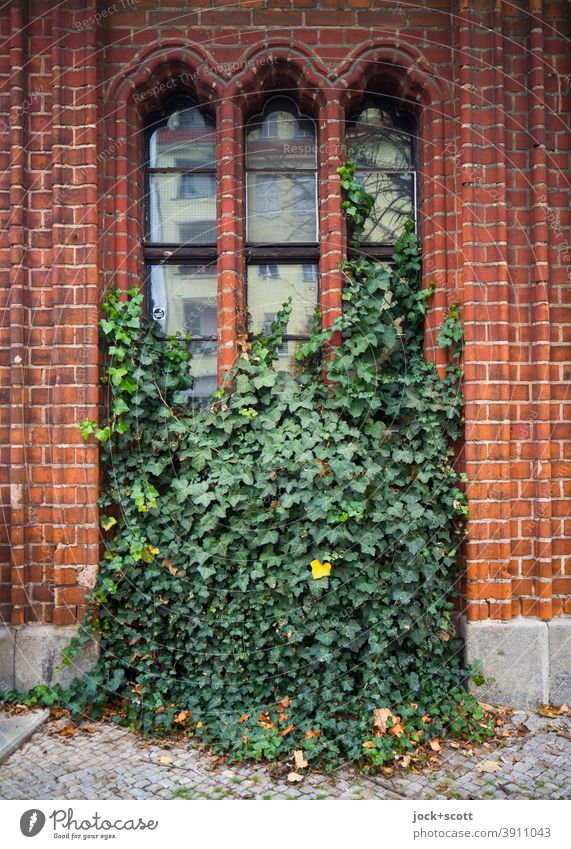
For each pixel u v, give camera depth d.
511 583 3.83
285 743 3.33
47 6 3.90
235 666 3.65
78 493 3.77
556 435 3.91
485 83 3.85
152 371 3.89
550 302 3.91
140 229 4.07
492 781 3.08
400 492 3.79
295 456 3.68
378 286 3.88
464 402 3.81
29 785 3.04
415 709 3.54
